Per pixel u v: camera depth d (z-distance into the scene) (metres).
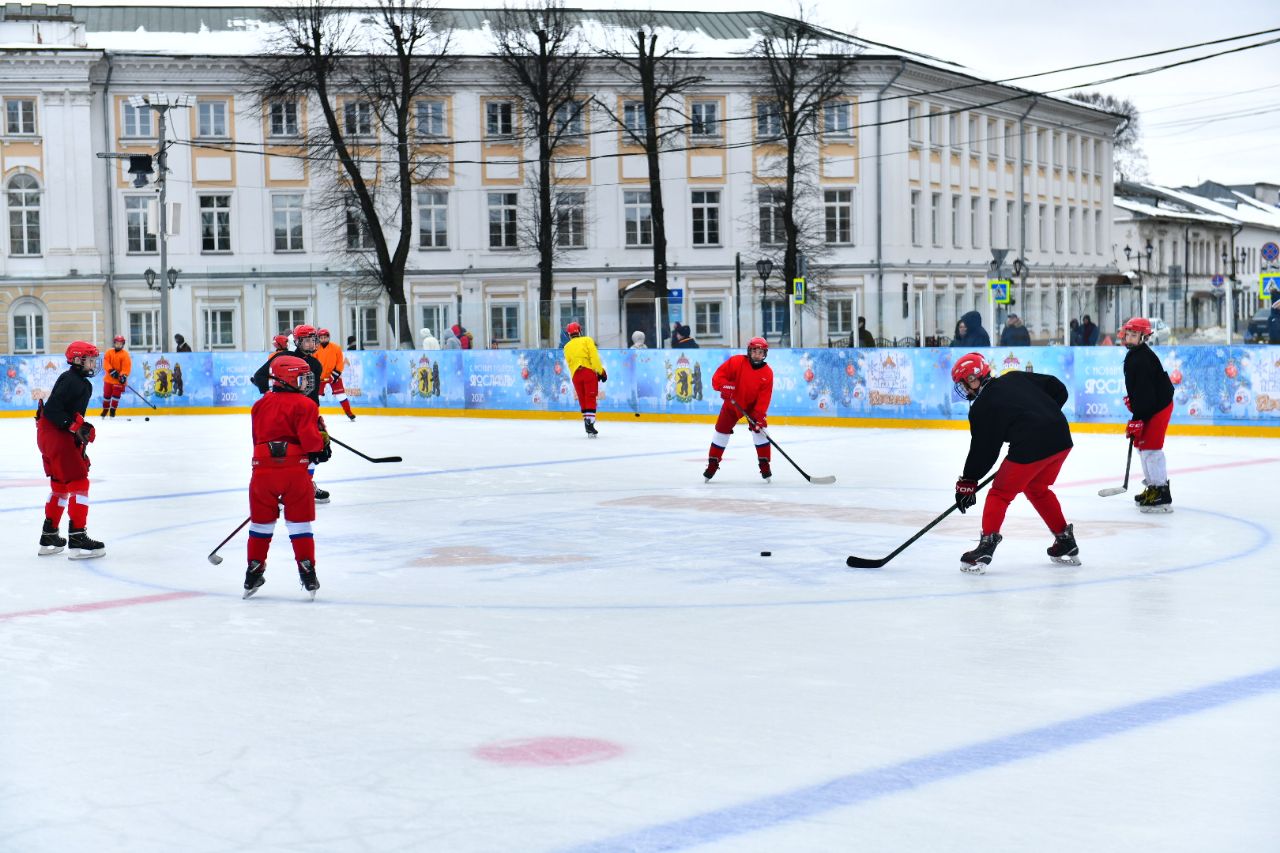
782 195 51.12
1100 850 4.91
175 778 5.91
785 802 5.45
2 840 5.20
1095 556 11.51
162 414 36.31
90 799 5.66
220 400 36.81
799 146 53.00
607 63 52.75
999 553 11.77
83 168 50.28
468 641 8.57
